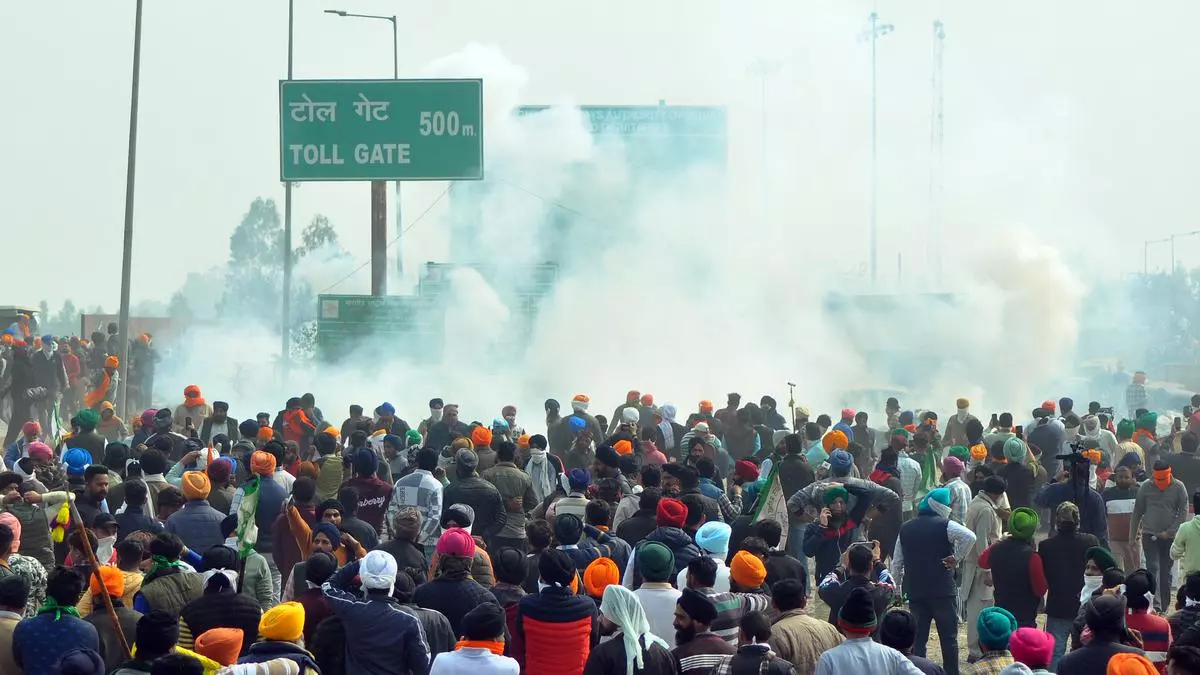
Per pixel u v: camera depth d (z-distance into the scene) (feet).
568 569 33.40
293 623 29.73
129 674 28.58
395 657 32.27
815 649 32.78
